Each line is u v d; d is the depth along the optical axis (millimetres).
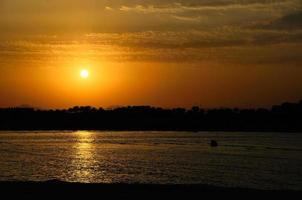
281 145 139500
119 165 70250
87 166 68875
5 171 60812
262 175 56219
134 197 21656
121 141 172125
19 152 107000
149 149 118938
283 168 66188
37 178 52625
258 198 21688
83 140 184500
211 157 88562
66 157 89375
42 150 115750
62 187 23969
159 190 23312
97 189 23453
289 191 23484
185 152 105250
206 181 50250
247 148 123062
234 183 48844
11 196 21766
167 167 66688
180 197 21766
